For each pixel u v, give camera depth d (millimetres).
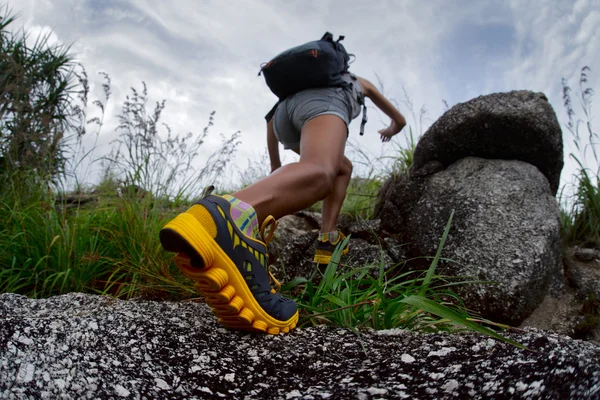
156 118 3086
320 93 2219
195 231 1311
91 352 1287
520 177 3064
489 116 3164
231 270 1403
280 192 1643
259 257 1505
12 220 2670
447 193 3121
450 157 3439
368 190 4387
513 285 2516
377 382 1225
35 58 4965
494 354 1299
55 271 2287
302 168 1742
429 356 1337
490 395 1146
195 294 2180
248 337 1531
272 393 1240
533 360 1238
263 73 2445
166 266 2289
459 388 1165
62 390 1144
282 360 1405
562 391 1165
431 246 2926
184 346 1418
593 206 3436
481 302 2525
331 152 1989
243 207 1483
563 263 3020
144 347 1367
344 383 1229
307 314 1804
